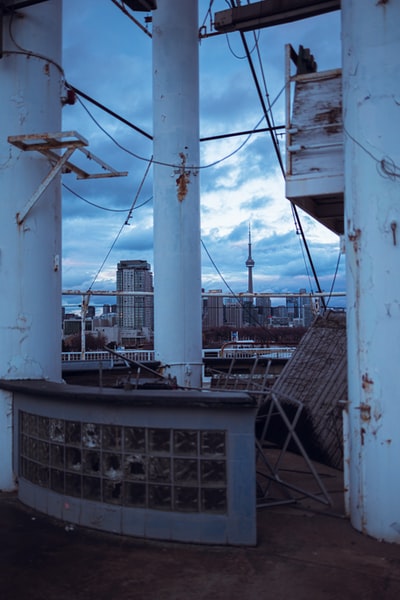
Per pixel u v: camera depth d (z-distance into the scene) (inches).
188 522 223.6
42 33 326.0
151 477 230.2
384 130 237.0
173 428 227.5
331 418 370.6
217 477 223.1
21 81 318.7
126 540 228.5
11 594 182.9
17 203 315.3
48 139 293.6
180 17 469.4
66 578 194.5
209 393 236.2
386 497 226.7
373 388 232.5
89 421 245.9
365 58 243.3
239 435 222.4
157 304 471.8
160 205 471.8
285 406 408.5
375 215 236.5
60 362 335.6
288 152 284.7
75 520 248.2
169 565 204.4
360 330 238.8
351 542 225.9
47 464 265.3
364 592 182.5
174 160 466.9
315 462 369.1
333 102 282.2
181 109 467.8
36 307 317.1
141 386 298.8
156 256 474.6
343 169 272.8
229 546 220.4
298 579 192.2
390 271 232.4
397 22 239.0
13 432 298.5
